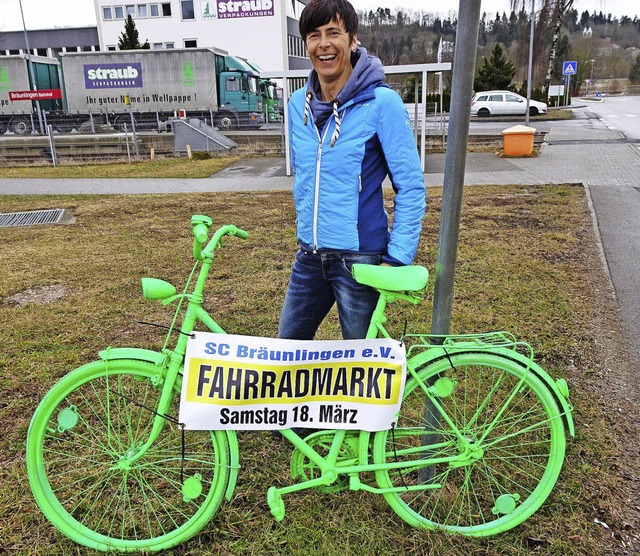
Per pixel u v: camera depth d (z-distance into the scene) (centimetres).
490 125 2642
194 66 2667
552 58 4072
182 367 220
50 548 231
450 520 244
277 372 217
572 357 379
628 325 432
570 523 238
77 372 224
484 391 319
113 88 2731
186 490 226
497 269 562
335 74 212
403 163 212
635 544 228
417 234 219
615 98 5984
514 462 275
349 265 226
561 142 1875
